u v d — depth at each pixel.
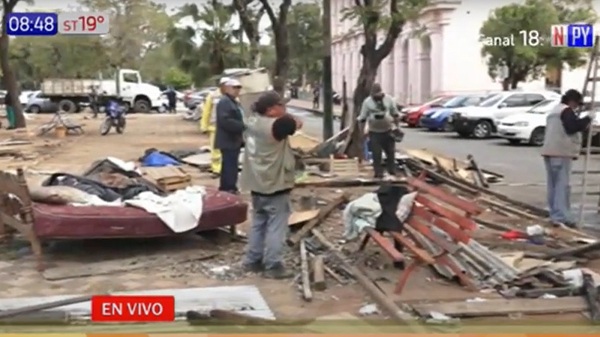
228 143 10.51
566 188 9.64
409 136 27.16
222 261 7.68
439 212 6.93
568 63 34.78
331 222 9.19
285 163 6.95
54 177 9.30
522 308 5.93
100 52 49.25
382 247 6.77
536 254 7.76
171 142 22.67
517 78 35.91
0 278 7.04
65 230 7.35
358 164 14.87
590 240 8.54
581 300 6.07
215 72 32.41
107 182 9.54
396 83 47.56
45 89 44.00
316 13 40.38
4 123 31.41
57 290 6.65
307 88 62.53
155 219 7.69
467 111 26.23
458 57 39.50
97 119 36.78
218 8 29.22
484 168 16.61
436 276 6.87
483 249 7.34
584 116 10.09
